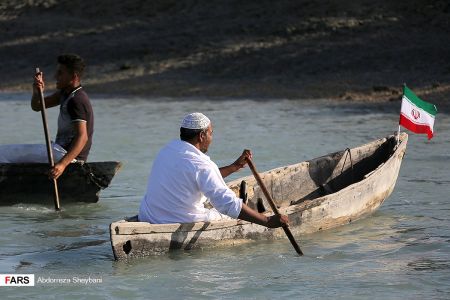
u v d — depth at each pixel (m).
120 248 28.59
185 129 29.88
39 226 35.28
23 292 26.59
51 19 125.81
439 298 25.84
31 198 39.22
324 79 90.12
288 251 30.98
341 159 39.62
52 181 37.38
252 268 28.86
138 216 30.45
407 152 53.25
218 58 101.50
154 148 56.78
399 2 106.00
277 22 107.25
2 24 126.19
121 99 89.44
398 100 79.00
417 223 35.41
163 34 112.12
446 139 58.00
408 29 99.50
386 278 27.81
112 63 106.06
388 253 30.81
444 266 29.11
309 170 38.41
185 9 118.44
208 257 29.95
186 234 29.94
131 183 44.66
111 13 123.25
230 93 89.31
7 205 39.22
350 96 82.19
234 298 25.98
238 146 56.28
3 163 38.88
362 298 25.94
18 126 71.12
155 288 26.86
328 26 103.12
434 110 40.88
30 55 114.56
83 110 37.12
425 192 41.59
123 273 28.27
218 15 114.12
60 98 38.12
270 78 93.44
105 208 38.75
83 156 38.28
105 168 38.72
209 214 30.45
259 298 25.98
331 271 28.64
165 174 29.94
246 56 100.25
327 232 33.97
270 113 74.25
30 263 29.73
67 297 26.14
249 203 35.00
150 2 123.00
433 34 97.50
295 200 37.66
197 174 29.53
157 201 30.03
